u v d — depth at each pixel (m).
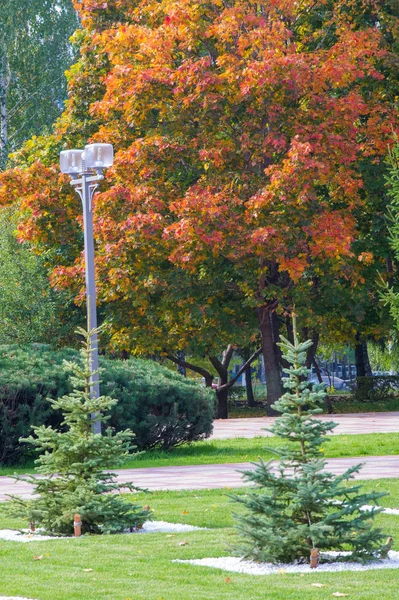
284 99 31.17
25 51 59.06
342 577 8.16
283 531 8.88
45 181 34.84
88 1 36.88
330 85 32.28
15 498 11.32
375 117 33.28
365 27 34.94
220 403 40.22
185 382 22.83
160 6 34.41
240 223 30.50
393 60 33.12
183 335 35.56
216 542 10.07
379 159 33.62
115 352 40.16
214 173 31.59
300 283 33.44
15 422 20.09
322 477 8.85
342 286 34.47
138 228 30.36
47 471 11.21
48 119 59.19
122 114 34.47
